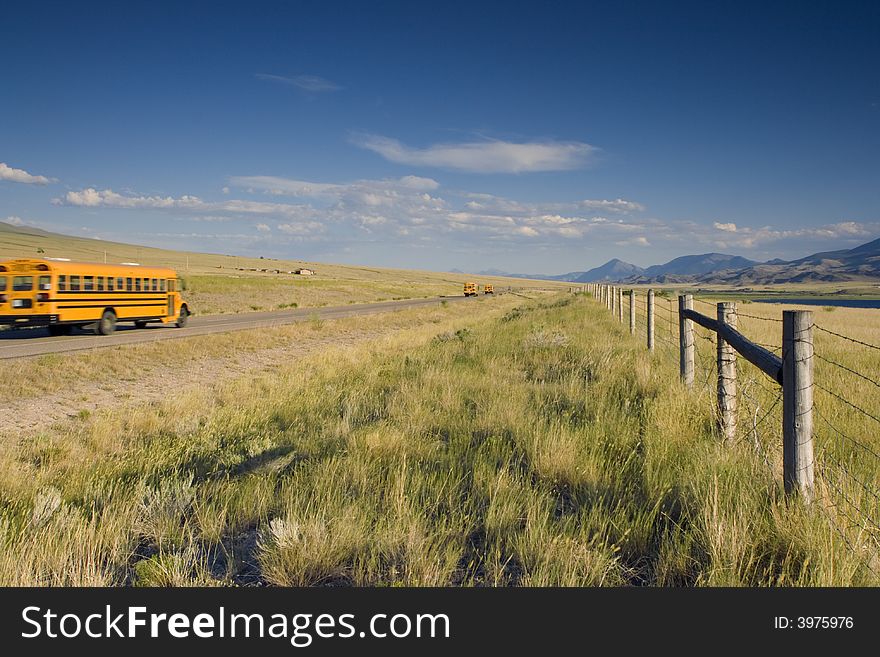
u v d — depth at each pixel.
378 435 6.15
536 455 5.49
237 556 4.05
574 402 7.66
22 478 5.73
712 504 3.90
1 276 19.81
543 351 12.74
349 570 3.74
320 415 7.94
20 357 15.42
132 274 23.53
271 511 4.66
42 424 9.25
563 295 62.28
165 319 25.44
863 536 3.55
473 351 13.59
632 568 3.63
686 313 7.98
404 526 4.03
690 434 5.81
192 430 7.78
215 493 4.99
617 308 24.52
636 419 6.58
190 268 131.88
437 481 4.98
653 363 9.80
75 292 20.70
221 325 27.67
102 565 3.93
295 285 70.50
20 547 3.89
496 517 4.19
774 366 4.29
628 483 4.82
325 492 4.72
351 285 87.44
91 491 5.19
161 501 4.72
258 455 6.19
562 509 4.50
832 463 4.55
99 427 8.06
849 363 10.23
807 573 3.30
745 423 5.84
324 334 25.00
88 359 15.02
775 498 4.03
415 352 14.92
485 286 102.12
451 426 6.93
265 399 9.62
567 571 3.45
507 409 7.20
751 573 3.46
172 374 14.48
